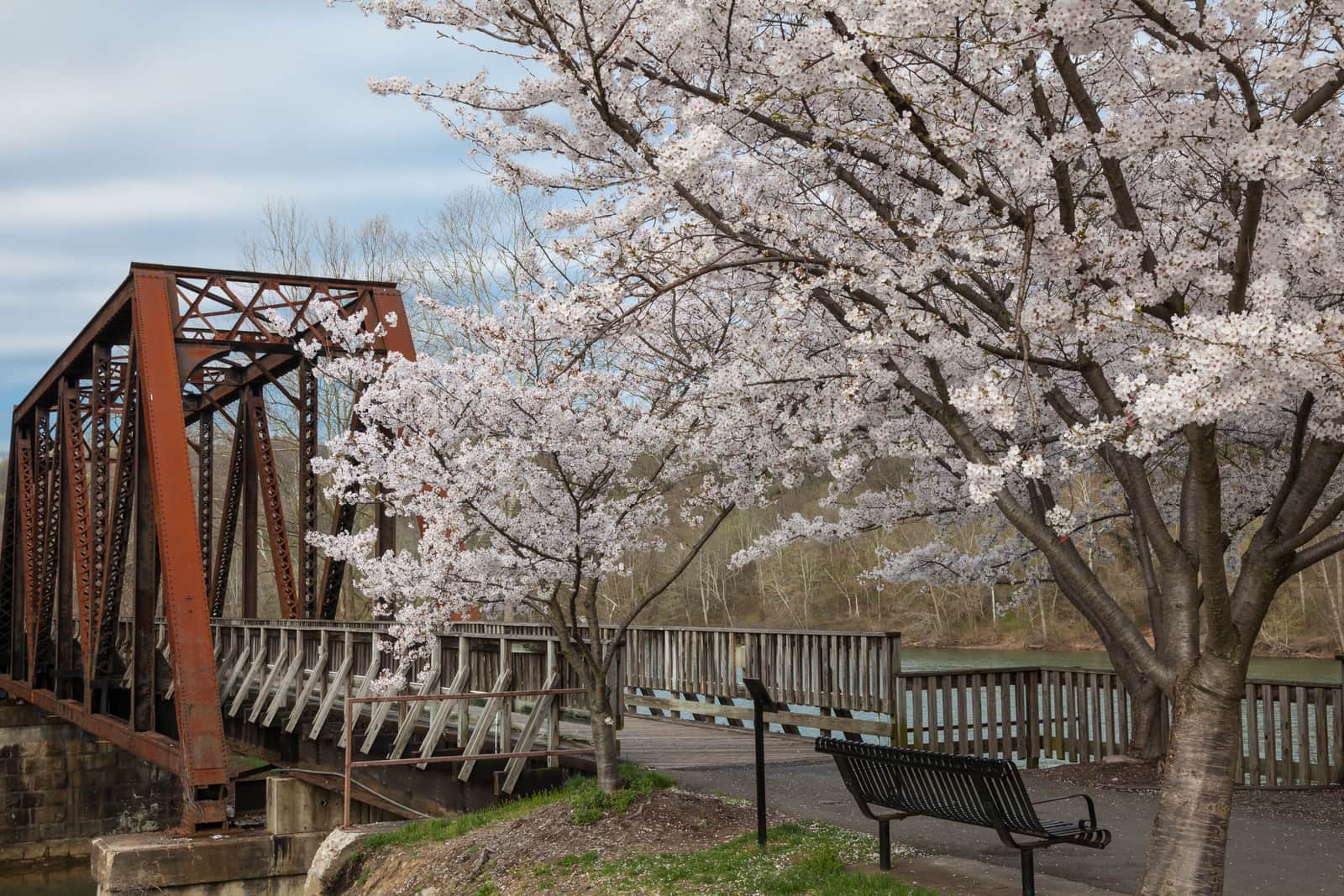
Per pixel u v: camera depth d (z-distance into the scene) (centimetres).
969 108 677
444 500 944
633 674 1641
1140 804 923
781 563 5831
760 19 696
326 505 3403
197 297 1659
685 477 1033
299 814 1310
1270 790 1020
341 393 3061
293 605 1988
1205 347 484
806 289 683
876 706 1166
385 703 1253
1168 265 583
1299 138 526
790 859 751
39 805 2633
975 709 1196
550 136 837
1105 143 568
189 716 1358
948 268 748
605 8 705
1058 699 1241
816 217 866
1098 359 759
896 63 629
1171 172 889
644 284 799
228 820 1348
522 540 959
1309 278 666
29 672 2494
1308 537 561
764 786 797
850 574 5694
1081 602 1157
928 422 1055
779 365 904
